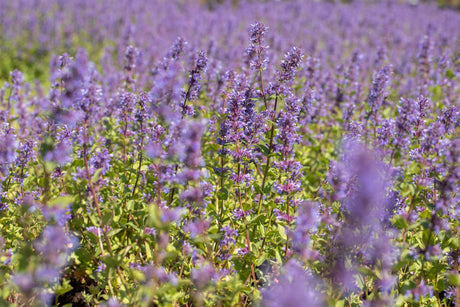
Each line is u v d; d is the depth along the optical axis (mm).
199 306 4840
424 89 10680
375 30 25297
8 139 5410
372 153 4910
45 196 5016
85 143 4676
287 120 5500
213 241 5672
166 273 4961
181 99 5637
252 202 6305
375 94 7992
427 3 42281
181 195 4980
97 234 5090
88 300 5207
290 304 3648
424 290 4688
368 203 4285
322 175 7840
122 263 5059
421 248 5234
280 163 5477
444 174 4754
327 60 16344
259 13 28125
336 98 10289
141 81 10430
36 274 4055
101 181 4945
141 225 5719
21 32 21438
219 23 24219
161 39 18031
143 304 4551
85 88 4551
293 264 4582
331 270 4613
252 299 4965
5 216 5844
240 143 6020
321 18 29906
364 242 4695
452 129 5941
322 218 4691
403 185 6039
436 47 14984
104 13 26062
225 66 9156
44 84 14531
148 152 5375
